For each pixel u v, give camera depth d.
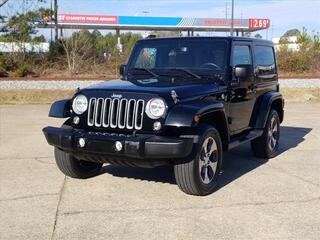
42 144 9.02
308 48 27.59
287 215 5.07
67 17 46.41
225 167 7.35
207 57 6.54
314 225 4.79
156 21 50.28
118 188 6.07
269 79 8.12
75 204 5.42
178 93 5.51
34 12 27.45
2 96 17.08
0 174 6.73
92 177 6.62
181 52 6.68
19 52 25.25
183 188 5.66
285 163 7.62
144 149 5.20
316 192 5.93
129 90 5.52
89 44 27.61
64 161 6.25
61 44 26.92
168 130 5.40
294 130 11.17
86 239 4.41
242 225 4.77
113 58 26.20
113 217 4.99
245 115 7.18
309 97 18.44
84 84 19.08
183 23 51.34
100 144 5.38
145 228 4.68
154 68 6.75
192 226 4.74
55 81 18.98
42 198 5.63
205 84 6.08
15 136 9.95
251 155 8.29
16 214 5.08
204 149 5.68
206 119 6.11
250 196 5.75
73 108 5.85
